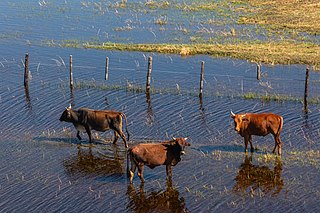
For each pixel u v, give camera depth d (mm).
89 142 24000
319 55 37594
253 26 47125
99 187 19922
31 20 51344
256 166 21141
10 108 28703
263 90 31297
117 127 23406
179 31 46219
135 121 26469
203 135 24469
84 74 35000
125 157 22500
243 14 51812
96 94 30969
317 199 18656
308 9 52031
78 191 19625
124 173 21047
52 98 30312
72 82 32438
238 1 57250
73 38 44719
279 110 27844
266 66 36031
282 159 21641
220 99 29859
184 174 20688
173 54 39531
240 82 32938
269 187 19578
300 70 34906
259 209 18141
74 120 23844
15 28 48219
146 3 56906
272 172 20625
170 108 28438
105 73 34156
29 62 37781
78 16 52594
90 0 60125
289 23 47469
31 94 31016
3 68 36344
